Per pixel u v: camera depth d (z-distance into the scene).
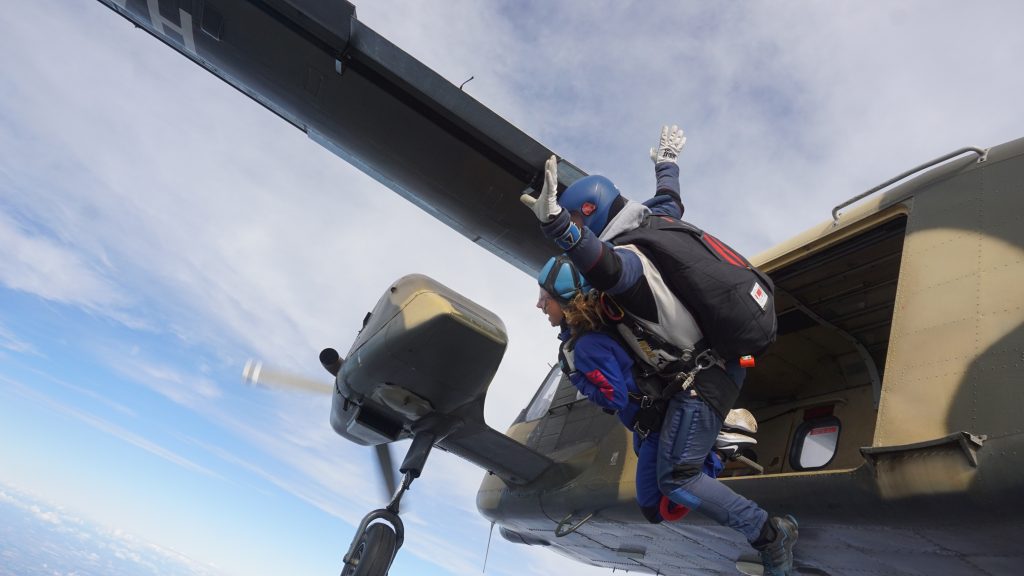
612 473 5.49
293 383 6.01
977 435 2.90
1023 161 3.38
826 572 4.40
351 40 4.86
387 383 5.03
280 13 4.83
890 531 3.41
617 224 2.60
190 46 5.62
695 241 2.52
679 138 3.30
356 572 4.62
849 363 5.69
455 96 5.06
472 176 5.73
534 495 6.33
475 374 4.86
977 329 3.12
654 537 5.36
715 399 2.58
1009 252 3.19
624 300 2.46
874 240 4.22
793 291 5.28
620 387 2.58
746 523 2.64
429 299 4.66
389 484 5.84
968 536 3.05
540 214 2.26
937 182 3.77
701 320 2.49
